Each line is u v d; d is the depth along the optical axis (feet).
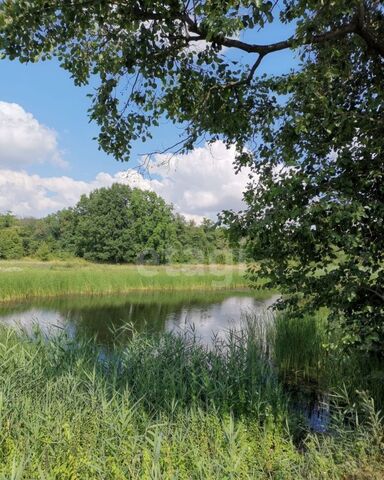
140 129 16.78
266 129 16.25
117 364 21.31
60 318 50.16
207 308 61.26
